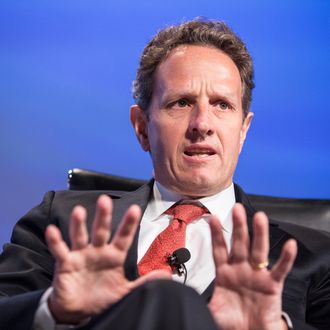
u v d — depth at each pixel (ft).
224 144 21.07
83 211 14.47
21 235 22.40
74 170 25.23
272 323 14.69
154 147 21.80
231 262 14.96
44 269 21.56
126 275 19.38
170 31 22.58
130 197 22.17
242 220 14.64
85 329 13.53
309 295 21.06
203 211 21.58
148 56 22.40
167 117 21.31
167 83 21.44
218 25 22.74
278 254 20.92
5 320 16.42
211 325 12.42
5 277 20.75
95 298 14.85
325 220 23.71
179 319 12.23
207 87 21.09
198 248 20.65
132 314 12.46
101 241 14.61
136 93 23.00
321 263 21.17
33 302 16.19
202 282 19.76
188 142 21.03
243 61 22.50
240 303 14.88
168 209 21.72
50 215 22.34
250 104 23.22
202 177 20.98
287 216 23.75
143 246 20.92
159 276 15.15
